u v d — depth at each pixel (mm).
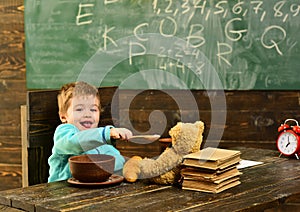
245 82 3064
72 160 1937
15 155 3508
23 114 2508
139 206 1652
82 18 3324
